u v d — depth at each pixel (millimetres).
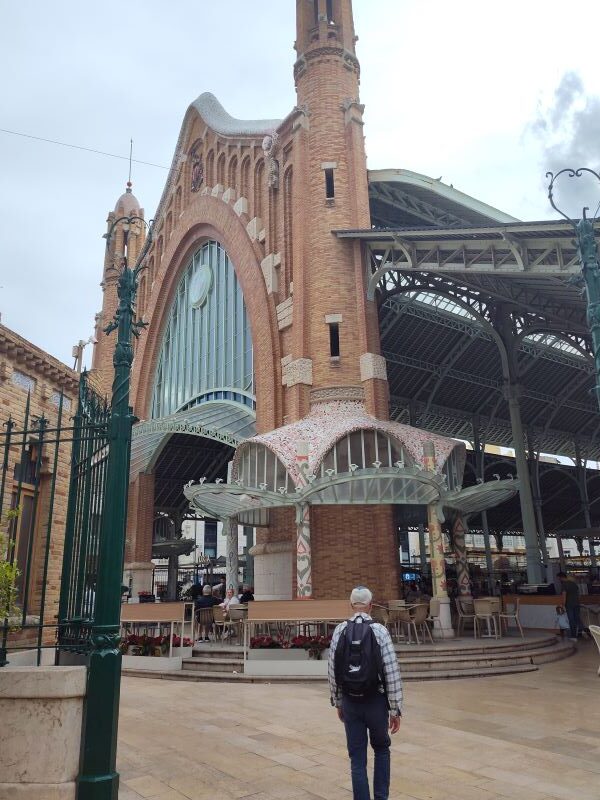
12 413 10984
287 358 22594
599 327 8047
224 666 13281
